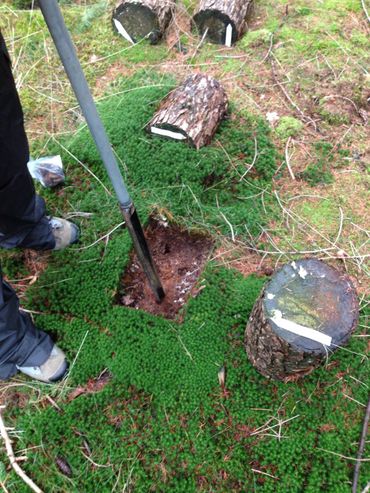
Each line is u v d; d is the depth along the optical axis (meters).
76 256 2.39
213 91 2.72
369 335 2.10
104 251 2.39
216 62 3.21
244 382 1.99
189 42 3.35
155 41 3.35
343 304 1.59
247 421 1.92
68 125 2.95
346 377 2.01
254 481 1.81
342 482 1.79
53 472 1.86
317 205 2.54
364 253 2.35
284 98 2.96
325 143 2.74
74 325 2.18
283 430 1.90
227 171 2.64
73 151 2.77
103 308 2.22
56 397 2.02
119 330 2.15
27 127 2.96
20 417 1.98
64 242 2.40
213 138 2.76
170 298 2.34
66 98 3.09
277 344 1.60
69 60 1.19
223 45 3.33
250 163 2.66
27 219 1.98
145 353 2.08
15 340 1.85
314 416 1.92
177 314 2.24
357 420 1.93
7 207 1.75
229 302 2.19
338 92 2.95
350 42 3.24
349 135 2.79
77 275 2.31
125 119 2.83
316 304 1.59
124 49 3.33
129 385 2.03
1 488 1.84
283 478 1.81
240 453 1.86
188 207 2.49
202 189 2.59
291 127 2.79
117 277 2.30
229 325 2.13
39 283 2.30
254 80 3.07
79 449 1.90
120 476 1.84
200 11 3.22
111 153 1.46
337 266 2.30
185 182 2.57
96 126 1.36
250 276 2.29
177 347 2.09
